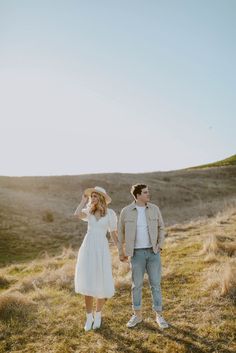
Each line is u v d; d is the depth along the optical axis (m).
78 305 7.54
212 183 55.78
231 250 10.35
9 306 7.40
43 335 6.38
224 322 6.25
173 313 6.78
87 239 6.26
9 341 6.26
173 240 13.25
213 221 17.36
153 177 57.12
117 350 5.67
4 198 33.34
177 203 43.84
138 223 6.14
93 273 6.12
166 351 5.53
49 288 8.75
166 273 8.80
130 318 6.72
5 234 23.39
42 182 45.53
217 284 7.69
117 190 46.59
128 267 9.62
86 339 6.08
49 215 28.20
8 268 13.96
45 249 20.89
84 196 6.43
